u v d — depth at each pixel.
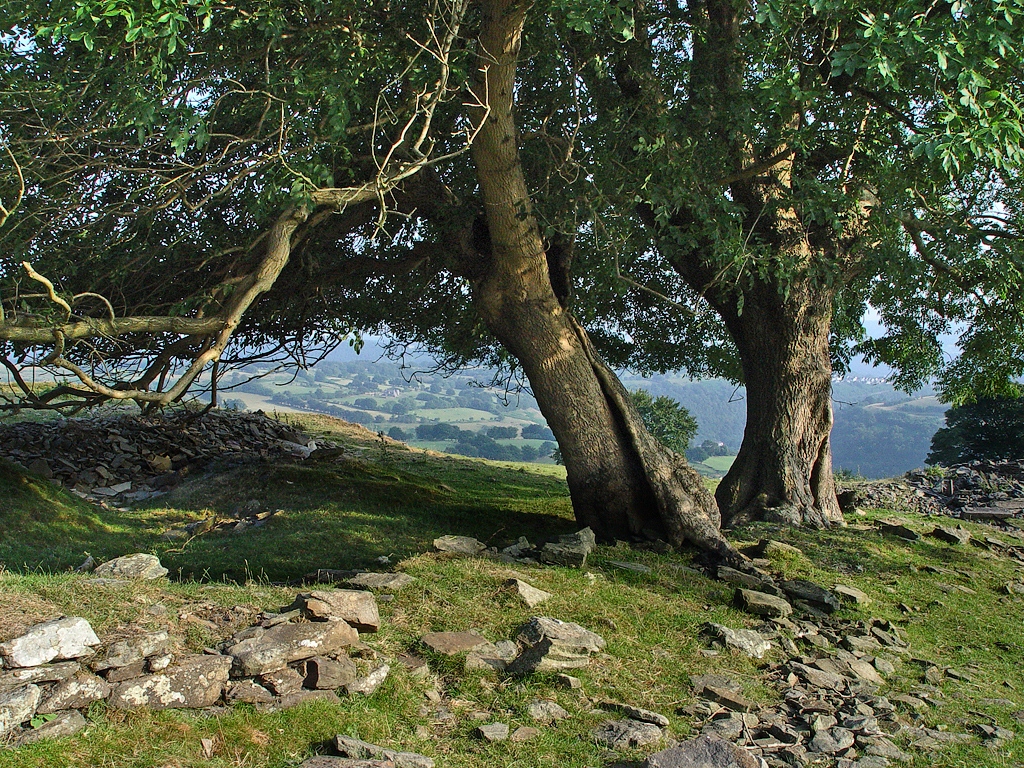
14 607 4.42
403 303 13.76
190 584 6.18
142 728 3.84
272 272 7.69
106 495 14.72
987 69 7.89
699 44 11.45
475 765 4.19
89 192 8.57
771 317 12.89
